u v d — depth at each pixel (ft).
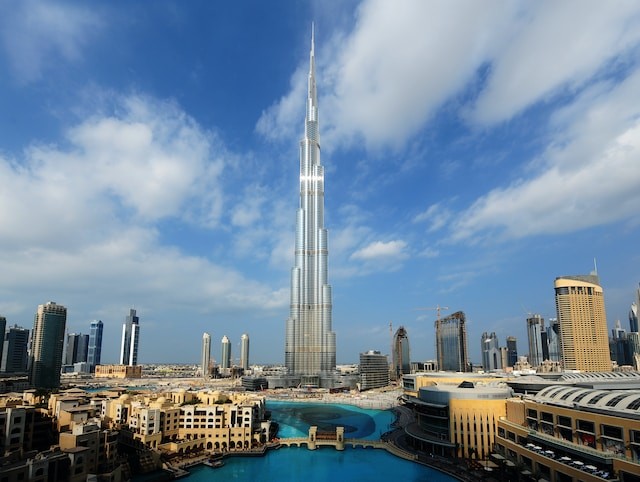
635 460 475.72
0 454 610.65
